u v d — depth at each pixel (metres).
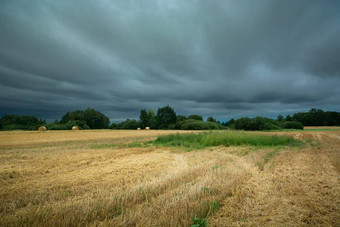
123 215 3.26
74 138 24.83
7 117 81.31
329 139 19.45
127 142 18.78
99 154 10.36
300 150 11.33
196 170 6.28
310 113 87.56
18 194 4.41
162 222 2.94
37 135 30.53
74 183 5.23
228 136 15.31
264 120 50.50
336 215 3.25
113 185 4.99
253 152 10.55
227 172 5.89
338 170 6.32
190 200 3.74
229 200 3.90
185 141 16.20
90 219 3.16
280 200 3.90
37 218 3.04
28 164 7.79
